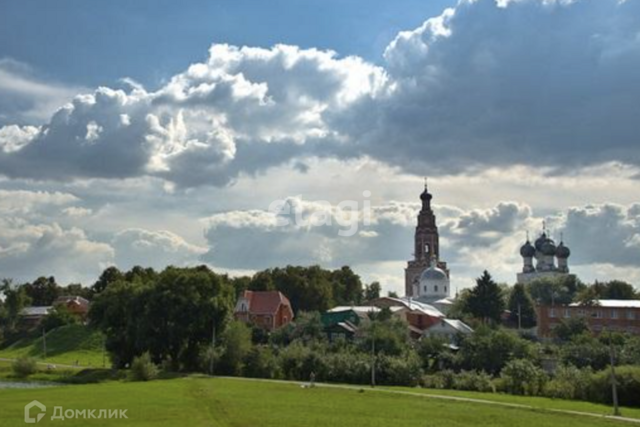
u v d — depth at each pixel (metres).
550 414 76.44
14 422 63.50
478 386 110.06
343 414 72.62
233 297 147.38
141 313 140.62
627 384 91.75
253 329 178.38
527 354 131.00
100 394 86.38
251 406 76.56
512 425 68.00
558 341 175.00
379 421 68.38
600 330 189.75
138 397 82.62
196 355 140.25
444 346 140.25
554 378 107.38
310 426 64.19
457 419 71.12
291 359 127.00
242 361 131.12
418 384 117.25
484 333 144.12
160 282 141.50
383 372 118.75
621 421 72.06
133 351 142.62
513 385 105.94
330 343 155.50
